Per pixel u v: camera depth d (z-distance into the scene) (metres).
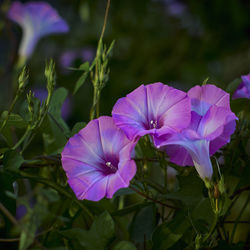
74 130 0.85
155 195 0.88
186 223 0.82
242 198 0.99
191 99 0.84
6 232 0.83
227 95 0.83
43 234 0.84
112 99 1.88
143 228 0.87
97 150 0.82
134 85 1.91
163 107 0.82
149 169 0.88
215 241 0.85
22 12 1.09
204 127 0.81
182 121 0.80
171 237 0.82
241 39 1.94
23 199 0.82
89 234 0.81
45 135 0.89
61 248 0.81
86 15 1.82
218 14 1.90
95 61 0.86
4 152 0.83
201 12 1.92
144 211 0.88
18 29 1.14
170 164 0.88
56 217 0.83
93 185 0.80
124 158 0.80
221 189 0.79
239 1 1.86
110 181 0.79
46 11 1.10
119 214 0.84
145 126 0.83
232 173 0.88
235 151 0.88
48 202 0.88
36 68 1.86
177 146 0.83
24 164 0.85
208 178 0.80
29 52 1.11
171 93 0.82
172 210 0.87
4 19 1.10
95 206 0.86
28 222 0.81
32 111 0.83
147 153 0.87
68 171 0.81
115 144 0.82
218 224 0.85
